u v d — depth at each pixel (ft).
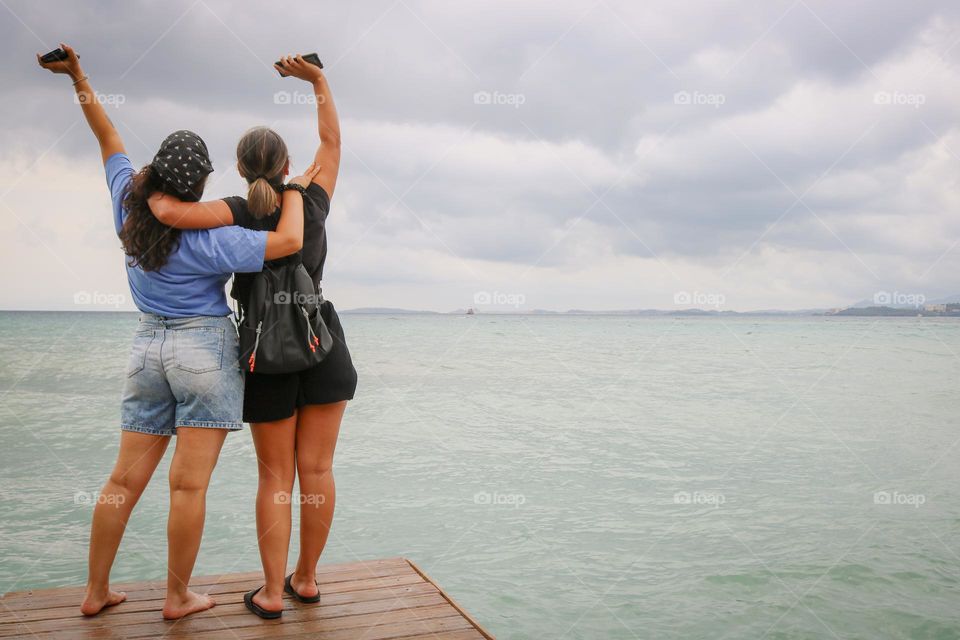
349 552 19.56
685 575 18.03
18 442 33.47
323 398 9.51
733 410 47.19
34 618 9.03
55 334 155.43
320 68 9.81
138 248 8.54
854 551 19.71
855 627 15.11
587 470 29.40
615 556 19.34
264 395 9.14
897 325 383.24
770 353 117.60
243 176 9.41
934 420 43.32
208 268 8.70
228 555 18.84
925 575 17.93
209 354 8.75
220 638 8.63
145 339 8.82
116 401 46.88
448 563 18.78
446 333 199.31
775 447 34.63
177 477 8.79
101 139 9.70
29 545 19.34
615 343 148.97
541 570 18.30
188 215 8.55
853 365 90.48
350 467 29.66
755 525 22.07
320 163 9.89
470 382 63.72
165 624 8.99
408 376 68.95
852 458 32.24
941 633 14.79
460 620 9.48
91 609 9.14
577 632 14.62
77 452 31.37
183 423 8.76
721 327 313.94
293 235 8.92
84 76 9.48
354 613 9.64
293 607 9.81
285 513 9.49
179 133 8.87
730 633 14.66
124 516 9.05
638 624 15.16
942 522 22.40
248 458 30.58
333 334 9.70
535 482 27.35
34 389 52.95
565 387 60.29
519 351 113.60
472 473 28.73
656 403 50.26
